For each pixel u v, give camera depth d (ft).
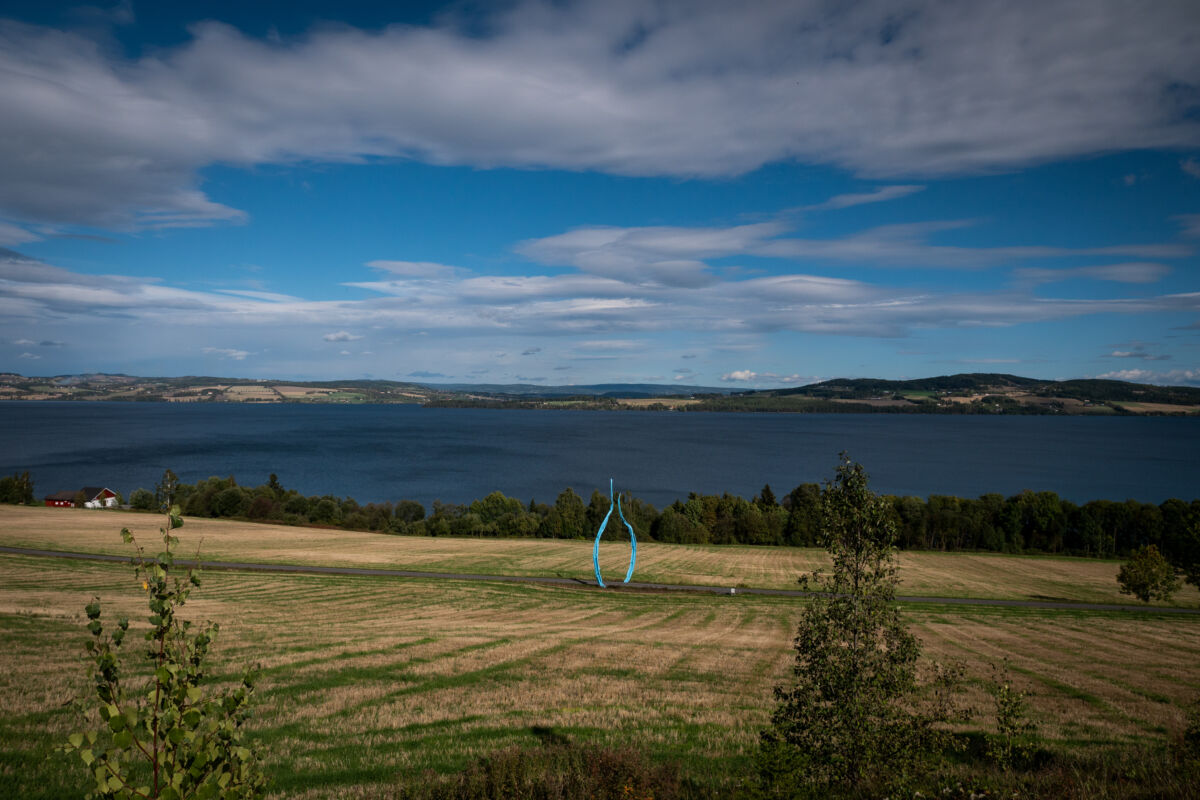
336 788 43.37
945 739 33.37
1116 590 201.57
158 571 14.88
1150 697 84.79
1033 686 88.17
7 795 37.99
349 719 61.82
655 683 82.64
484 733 59.00
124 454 622.13
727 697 76.23
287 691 71.15
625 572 210.79
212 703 15.10
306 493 451.12
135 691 60.70
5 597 124.98
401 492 461.37
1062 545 289.12
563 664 91.76
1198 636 136.36
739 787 37.93
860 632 34.50
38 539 213.46
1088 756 52.01
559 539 290.15
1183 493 455.63
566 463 633.20
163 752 14.57
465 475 545.85
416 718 63.10
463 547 253.03
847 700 33.32
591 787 37.50
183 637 15.06
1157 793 32.81
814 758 33.73
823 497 36.65
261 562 206.49
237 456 636.48
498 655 95.76
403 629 115.44
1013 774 38.65
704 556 247.91
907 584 200.95
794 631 129.80
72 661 75.25
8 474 478.59
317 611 136.05
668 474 561.84
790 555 254.06
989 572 228.22
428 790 39.40
